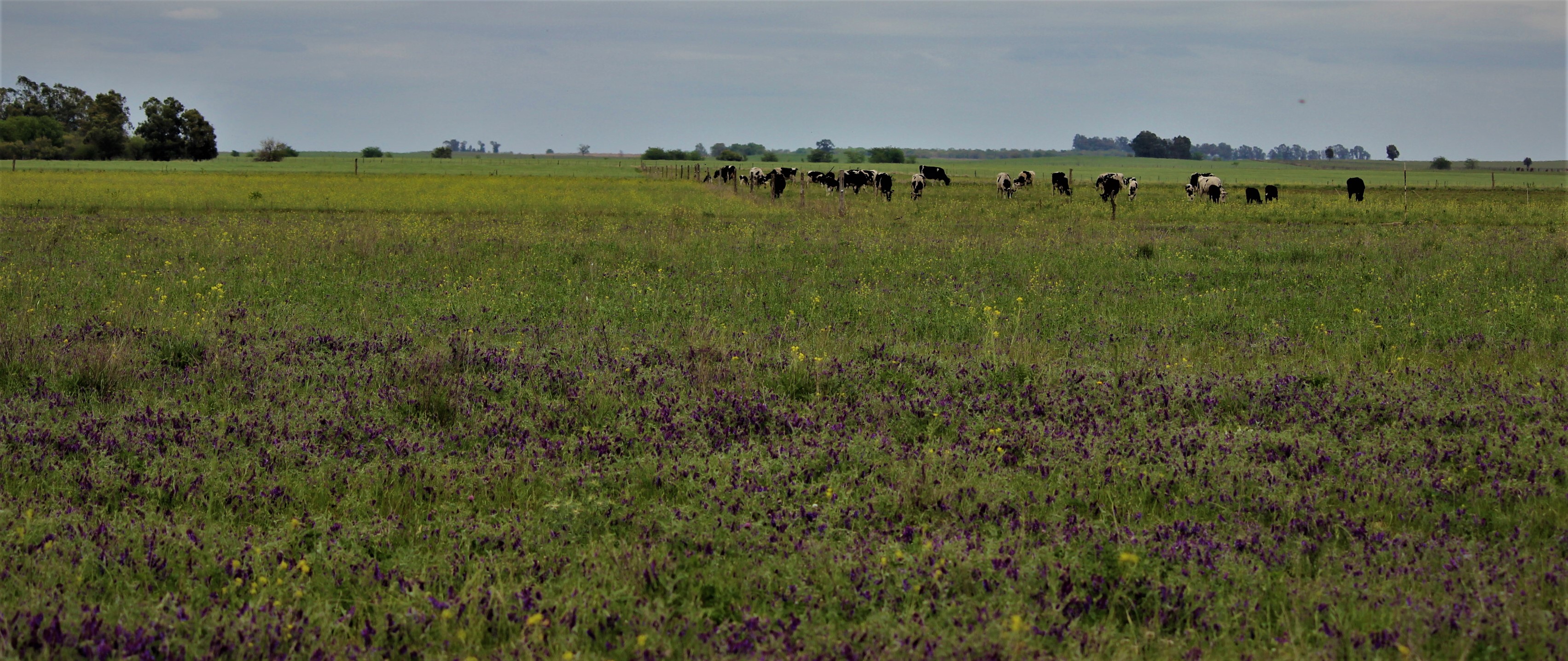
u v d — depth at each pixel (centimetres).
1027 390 827
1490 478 613
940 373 890
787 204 3966
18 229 2286
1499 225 3228
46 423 696
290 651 406
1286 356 990
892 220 3086
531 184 5734
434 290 1378
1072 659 400
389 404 768
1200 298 1364
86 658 394
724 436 705
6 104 15775
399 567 491
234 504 569
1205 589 462
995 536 526
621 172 10544
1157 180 10512
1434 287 1459
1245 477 620
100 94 13850
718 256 1827
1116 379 866
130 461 631
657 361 938
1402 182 10119
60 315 1138
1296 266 1748
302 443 664
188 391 804
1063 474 622
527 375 864
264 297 1301
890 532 536
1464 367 920
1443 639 416
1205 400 793
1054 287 1465
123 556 484
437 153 18825
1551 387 832
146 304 1209
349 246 1858
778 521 543
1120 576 474
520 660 394
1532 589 456
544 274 1559
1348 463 640
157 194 3931
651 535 530
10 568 468
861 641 409
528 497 591
